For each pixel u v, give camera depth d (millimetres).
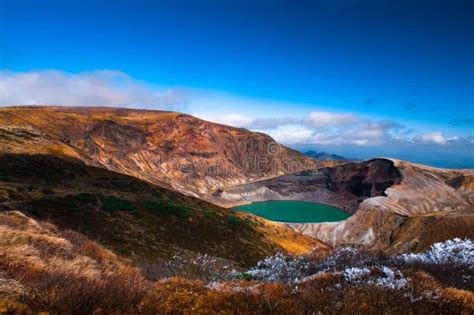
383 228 192500
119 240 41531
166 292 7980
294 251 78500
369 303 7762
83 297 6438
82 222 43406
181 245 50750
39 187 54406
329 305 7633
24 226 14695
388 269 9656
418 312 7426
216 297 7992
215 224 69562
